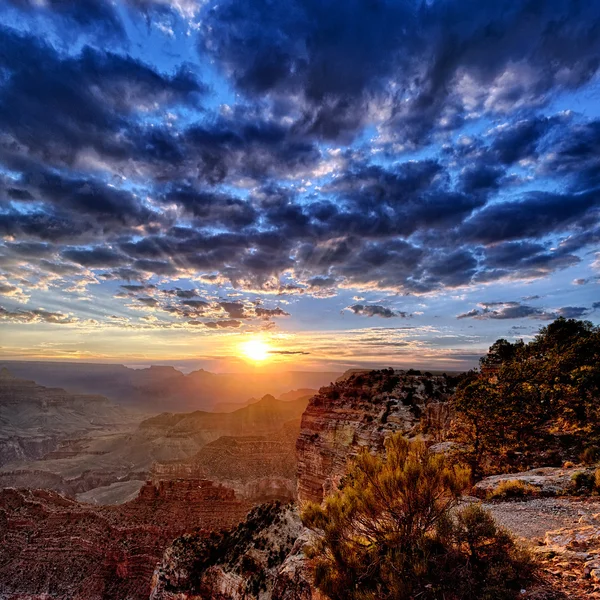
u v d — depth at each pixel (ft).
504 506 39.81
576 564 22.67
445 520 23.95
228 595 54.03
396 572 22.16
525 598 20.02
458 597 20.54
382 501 25.58
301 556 32.60
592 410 67.67
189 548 68.13
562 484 43.91
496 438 67.21
